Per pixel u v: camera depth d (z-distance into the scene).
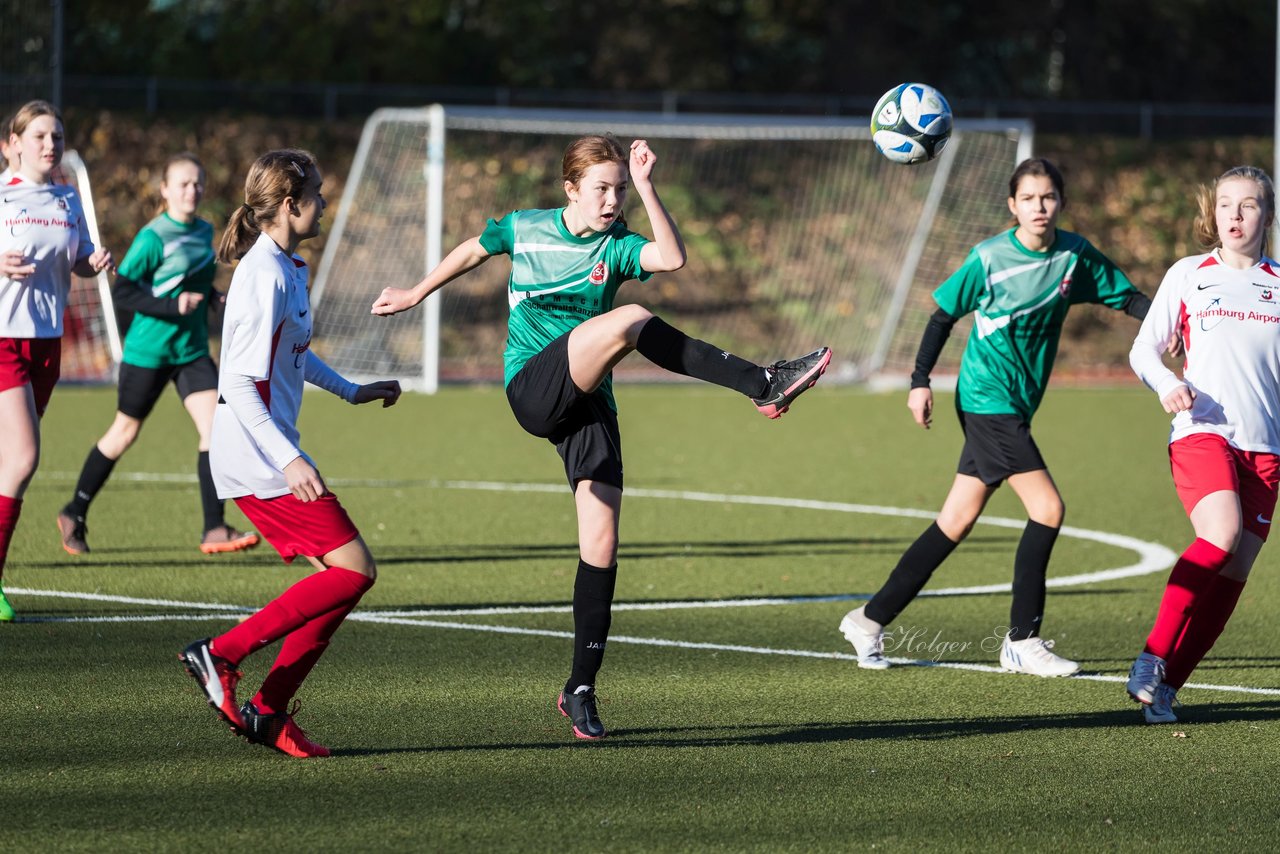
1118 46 115.56
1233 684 21.30
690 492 41.09
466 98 99.81
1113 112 103.62
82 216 24.55
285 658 16.59
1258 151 103.56
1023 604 21.92
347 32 108.25
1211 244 19.70
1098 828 14.91
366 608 25.58
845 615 23.80
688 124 80.12
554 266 17.97
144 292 28.98
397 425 56.06
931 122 22.25
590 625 17.78
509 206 93.12
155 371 29.45
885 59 112.31
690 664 22.06
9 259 22.56
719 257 91.88
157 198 90.94
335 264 82.06
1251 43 117.12
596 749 17.45
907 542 33.50
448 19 111.88
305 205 16.47
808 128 82.31
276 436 15.96
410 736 17.89
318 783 15.97
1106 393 72.69
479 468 44.94
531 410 17.47
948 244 88.50
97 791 15.55
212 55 107.38
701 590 27.92
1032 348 21.73
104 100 94.19
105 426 53.28
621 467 18.08
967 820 15.09
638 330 16.66
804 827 14.78
